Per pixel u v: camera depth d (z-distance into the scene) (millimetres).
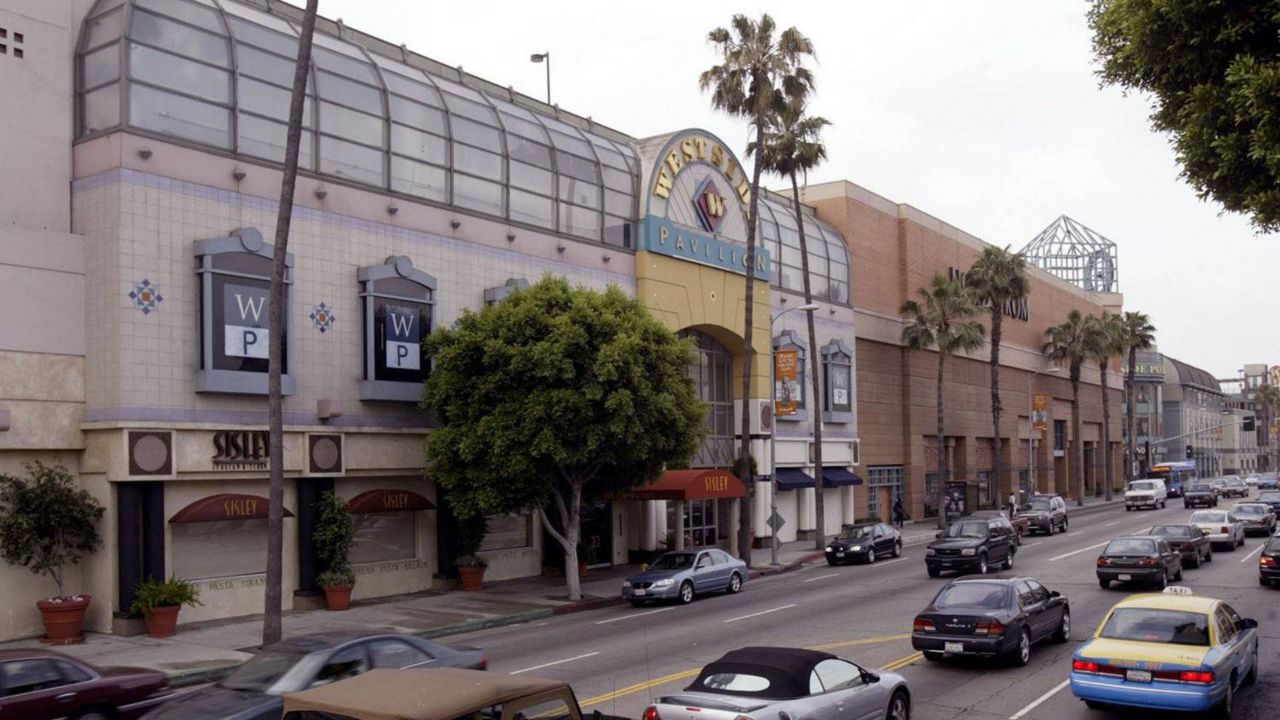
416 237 31047
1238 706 14797
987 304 71625
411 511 31406
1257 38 12344
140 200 24344
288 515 26125
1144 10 12789
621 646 21594
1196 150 12891
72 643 22672
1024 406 83062
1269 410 190375
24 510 22719
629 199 40281
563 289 29344
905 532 56219
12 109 23859
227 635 23656
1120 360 113438
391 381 29609
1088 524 59219
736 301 45375
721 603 29672
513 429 27516
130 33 24750
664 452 30078
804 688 11375
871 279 60156
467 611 27391
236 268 25797
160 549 24312
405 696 6988
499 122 34938
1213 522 41062
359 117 29953
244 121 26891
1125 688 13625
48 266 23844
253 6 29281
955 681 16969
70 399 24094
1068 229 126625
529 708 7484
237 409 26000
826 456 53219
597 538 39219
